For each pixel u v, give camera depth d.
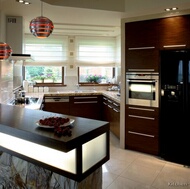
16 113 2.12
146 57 3.50
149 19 3.43
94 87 5.98
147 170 3.04
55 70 5.79
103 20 3.87
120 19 3.76
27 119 1.88
